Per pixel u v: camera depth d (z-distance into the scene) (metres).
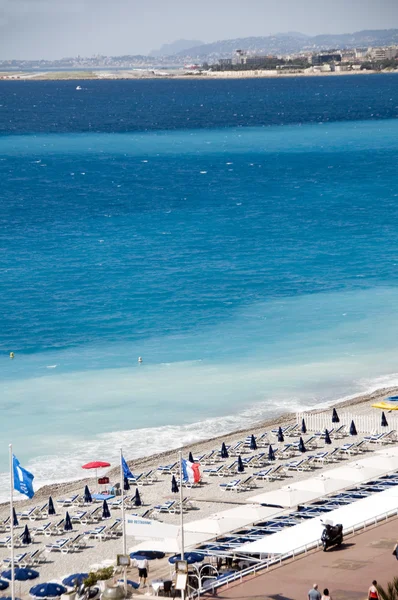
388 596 62.72
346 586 72.06
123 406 134.25
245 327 172.12
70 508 102.00
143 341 164.00
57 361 153.75
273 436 123.62
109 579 78.94
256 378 146.12
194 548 83.69
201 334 167.75
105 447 119.88
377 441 121.44
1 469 112.94
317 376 147.25
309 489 96.38
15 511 100.69
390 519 87.44
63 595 76.19
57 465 114.25
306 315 179.62
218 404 135.50
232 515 88.81
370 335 167.12
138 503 102.19
